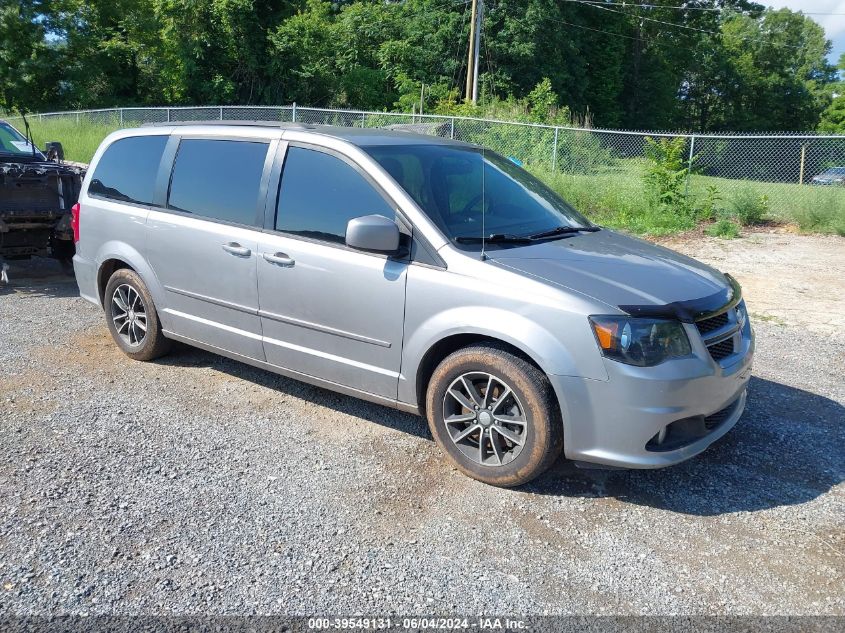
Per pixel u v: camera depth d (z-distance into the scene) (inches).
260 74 1373.0
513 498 146.8
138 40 1362.0
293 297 174.1
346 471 156.7
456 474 156.2
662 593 118.0
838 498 148.9
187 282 198.4
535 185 200.5
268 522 136.1
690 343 141.6
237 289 185.9
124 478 151.3
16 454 160.1
